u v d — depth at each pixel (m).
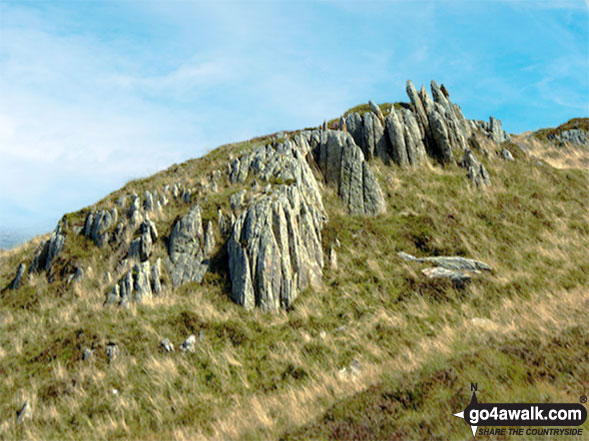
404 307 18.73
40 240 28.77
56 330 18.69
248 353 16.77
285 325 18.25
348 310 18.94
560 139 48.22
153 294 20.55
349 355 15.94
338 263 22.52
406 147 32.12
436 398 9.11
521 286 19.12
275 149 30.70
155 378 15.39
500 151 34.12
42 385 15.38
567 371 8.97
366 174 28.02
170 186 29.14
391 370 12.80
